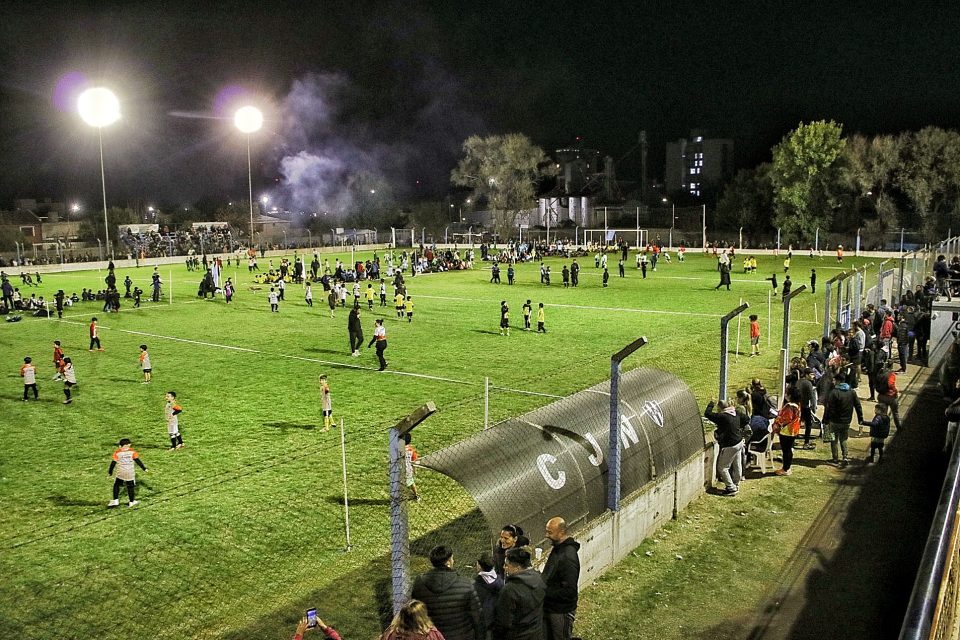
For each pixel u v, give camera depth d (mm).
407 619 6555
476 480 9469
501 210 113125
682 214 119000
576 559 8094
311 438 18031
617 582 10727
